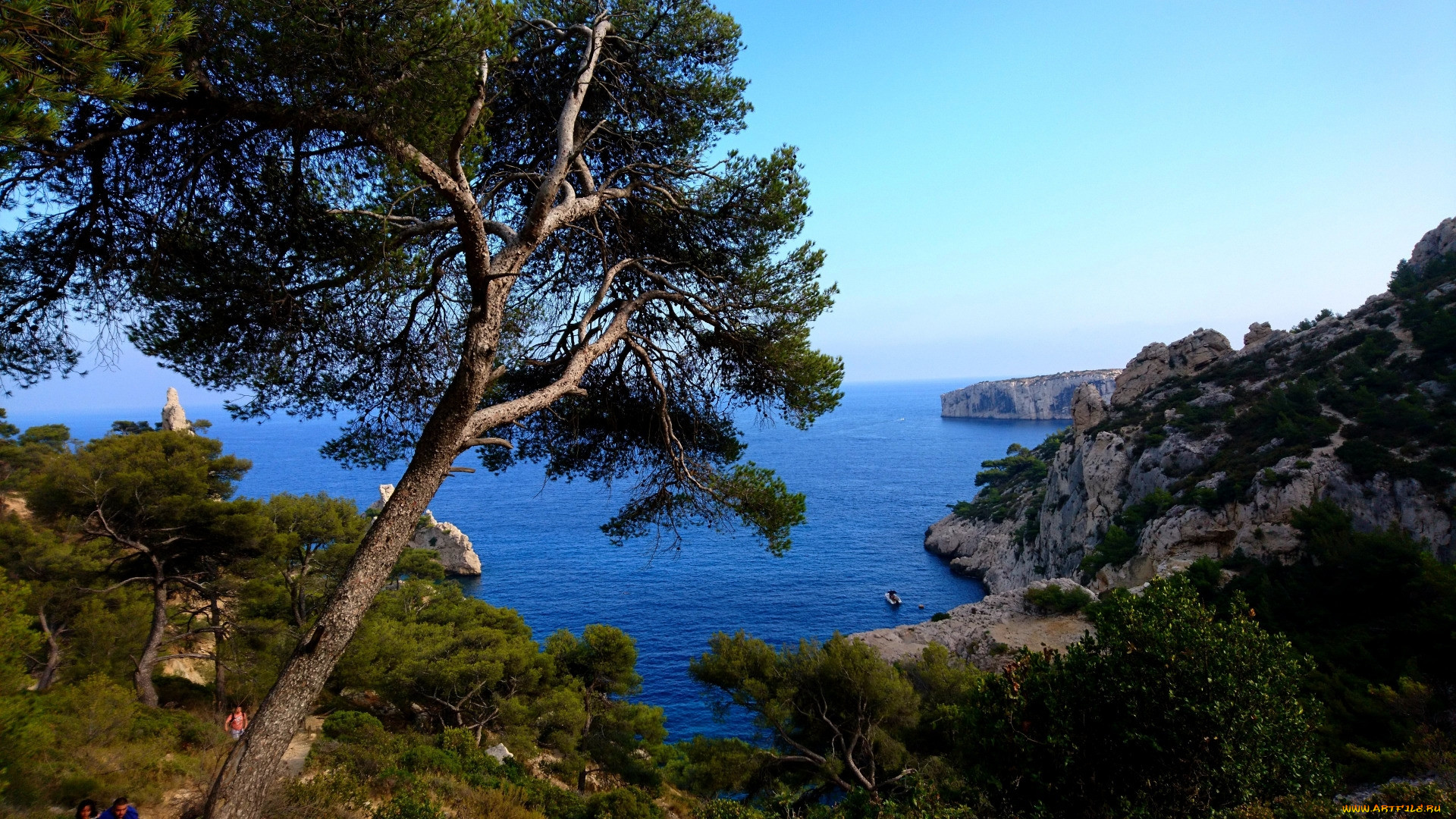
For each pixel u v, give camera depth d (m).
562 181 6.49
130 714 12.67
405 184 5.47
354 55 4.58
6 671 8.93
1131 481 50.06
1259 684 6.74
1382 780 11.55
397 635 27.88
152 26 3.46
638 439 8.84
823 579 79.00
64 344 5.51
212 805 4.25
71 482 18.56
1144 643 7.30
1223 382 53.56
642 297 7.36
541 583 77.38
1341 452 34.47
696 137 8.52
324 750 14.41
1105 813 6.98
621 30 8.02
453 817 11.58
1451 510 29.31
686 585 76.38
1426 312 43.03
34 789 8.76
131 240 5.32
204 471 22.44
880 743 18.97
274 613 24.36
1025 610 29.97
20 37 3.13
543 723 27.05
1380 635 18.66
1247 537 32.72
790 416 8.70
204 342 6.05
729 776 19.38
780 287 8.08
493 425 5.72
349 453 7.41
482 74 5.10
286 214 5.59
